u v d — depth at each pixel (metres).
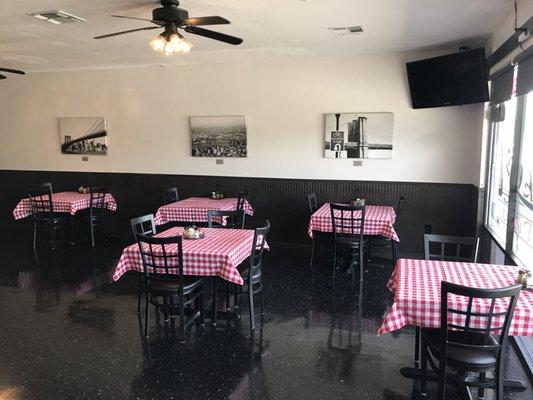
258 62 6.26
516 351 3.25
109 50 5.58
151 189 7.04
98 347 3.36
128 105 6.97
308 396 2.72
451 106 5.25
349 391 2.78
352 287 4.70
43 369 3.04
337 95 5.98
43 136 7.47
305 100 6.13
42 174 7.54
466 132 5.52
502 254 4.24
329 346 3.38
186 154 6.82
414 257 5.85
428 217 5.77
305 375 2.96
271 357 3.21
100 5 3.68
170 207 5.68
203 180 6.75
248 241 3.82
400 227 5.89
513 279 2.76
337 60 5.92
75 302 4.29
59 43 5.16
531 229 3.41
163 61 6.35
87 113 7.19
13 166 7.72
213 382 2.88
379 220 4.85
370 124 5.86
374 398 2.71
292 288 4.67
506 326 2.21
